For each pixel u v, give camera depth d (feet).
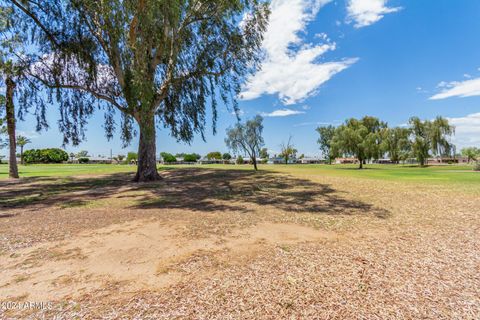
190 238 14.46
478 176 60.54
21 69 41.06
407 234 15.37
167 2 35.12
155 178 49.55
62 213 21.31
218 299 8.14
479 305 7.74
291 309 7.56
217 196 30.50
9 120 58.34
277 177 55.88
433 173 74.18
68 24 38.78
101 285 9.13
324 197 29.66
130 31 39.78
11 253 12.23
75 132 46.39
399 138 167.43
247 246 13.23
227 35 43.88
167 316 7.23
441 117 138.21
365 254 12.06
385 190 35.22
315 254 12.08
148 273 10.09
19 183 47.65
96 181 49.96
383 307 7.66
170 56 42.32
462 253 12.14
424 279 9.48
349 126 142.82
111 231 15.83
